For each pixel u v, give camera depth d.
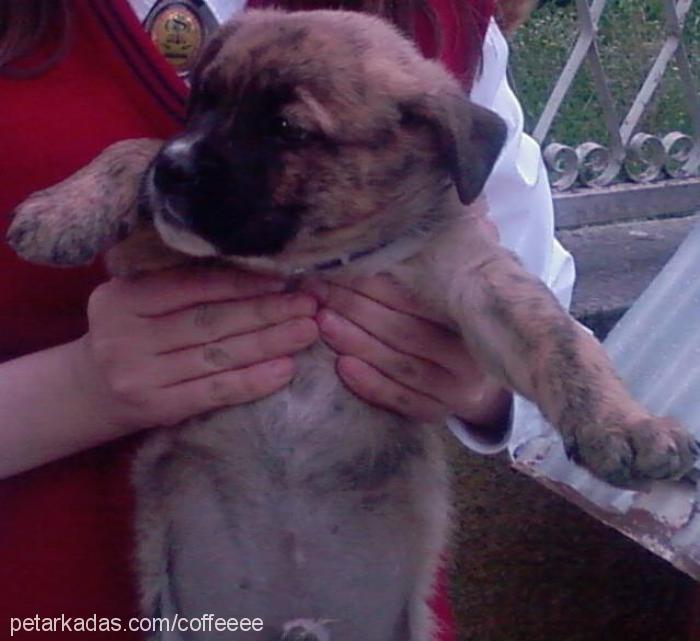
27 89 0.90
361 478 0.89
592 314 1.62
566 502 1.58
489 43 1.06
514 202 1.09
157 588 0.89
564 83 1.81
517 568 1.57
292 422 0.87
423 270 0.89
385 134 0.87
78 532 0.91
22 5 0.89
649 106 1.92
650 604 1.57
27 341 0.92
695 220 1.86
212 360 0.85
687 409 1.28
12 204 0.90
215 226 0.84
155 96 0.90
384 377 0.88
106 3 0.89
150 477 0.89
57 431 0.87
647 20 2.13
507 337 0.85
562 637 1.57
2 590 0.90
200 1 0.95
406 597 0.91
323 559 0.89
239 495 0.88
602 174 1.88
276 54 0.85
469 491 1.55
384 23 0.93
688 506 1.22
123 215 0.88
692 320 1.40
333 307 0.88
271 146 0.85
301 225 0.86
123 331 0.85
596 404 0.80
